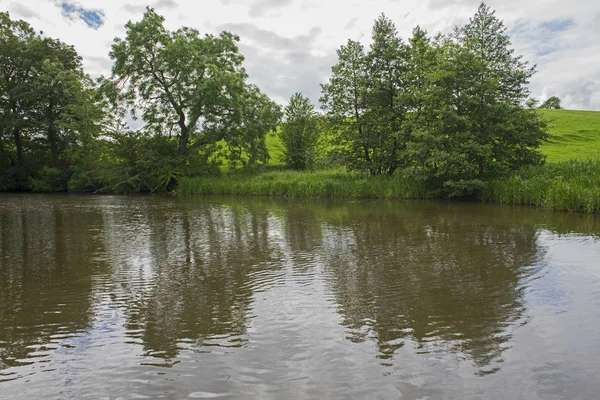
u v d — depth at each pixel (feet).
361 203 63.62
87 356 13.57
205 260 26.89
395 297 18.99
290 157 111.14
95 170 98.68
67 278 22.90
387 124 77.82
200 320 16.52
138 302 18.79
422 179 65.77
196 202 69.97
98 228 41.11
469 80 61.52
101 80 97.66
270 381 11.77
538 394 10.94
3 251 30.35
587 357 12.92
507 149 64.64
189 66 95.86
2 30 115.34
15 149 124.06
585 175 54.34
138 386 11.65
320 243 32.07
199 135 105.29
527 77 68.49
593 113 176.86
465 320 16.08
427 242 31.65
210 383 11.72
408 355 13.25
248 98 106.52
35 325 16.22
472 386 11.37
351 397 10.88
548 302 17.97
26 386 11.76
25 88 109.91
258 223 43.29
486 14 77.00
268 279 22.27
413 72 72.95
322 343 14.23
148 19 94.63
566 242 30.63
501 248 28.96
